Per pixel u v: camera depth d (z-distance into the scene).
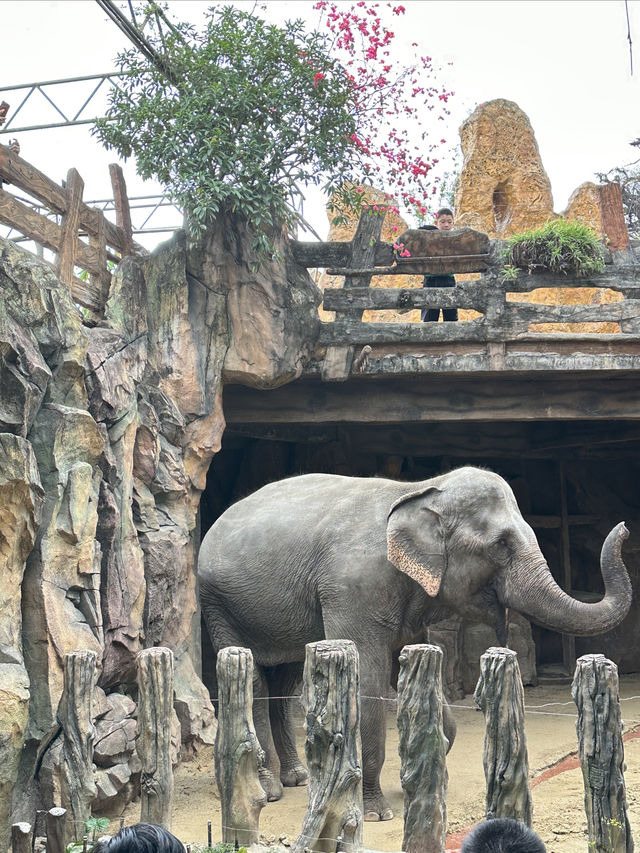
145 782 4.39
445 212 9.70
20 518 5.66
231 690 4.38
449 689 10.18
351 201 8.82
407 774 4.14
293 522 7.00
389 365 8.88
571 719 9.45
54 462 6.07
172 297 8.41
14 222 6.79
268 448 11.56
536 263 8.73
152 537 7.55
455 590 6.46
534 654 11.12
